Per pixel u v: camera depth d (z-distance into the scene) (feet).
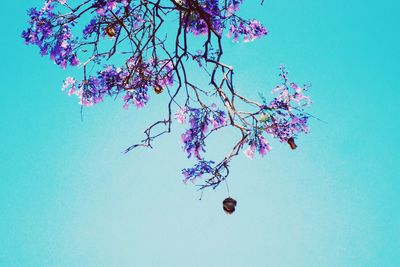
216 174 21.03
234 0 21.89
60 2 20.29
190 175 21.81
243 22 23.07
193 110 21.94
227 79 18.93
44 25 20.26
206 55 18.62
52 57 20.40
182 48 18.84
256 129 21.12
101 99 22.76
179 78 19.45
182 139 21.94
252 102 20.21
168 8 18.37
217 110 21.95
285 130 21.39
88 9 19.51
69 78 22.33
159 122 20.13
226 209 19.49
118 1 19.79
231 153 21.04
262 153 21.48
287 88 21.65
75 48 20.54
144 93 23.11
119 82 22.81
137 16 21.15
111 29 20.40
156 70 21.93
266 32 23.25
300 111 21.42
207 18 18.24
